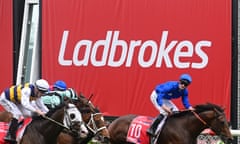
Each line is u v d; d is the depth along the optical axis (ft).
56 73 79.66
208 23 69.56
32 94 50.93
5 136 51.88
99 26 76.79
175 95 55.98
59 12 79.71
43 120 49.49
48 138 49.01
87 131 51.49
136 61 74.08
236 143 66.49
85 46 77.66
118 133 58.44
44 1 80.94
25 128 50.24
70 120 48.85
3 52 85.25
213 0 69.31
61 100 59.52
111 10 75.92
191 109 54.34
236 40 68.33
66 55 79.00
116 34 75.51
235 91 68.13
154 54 72.95
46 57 80.53
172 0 71.92
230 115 68.03
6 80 84.94
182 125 54.24
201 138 68.90
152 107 72.64
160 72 72.49
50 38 80.28
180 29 71.36
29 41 85.81
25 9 84.94
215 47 69.10
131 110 74.02
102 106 76.02
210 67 69.31
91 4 77.41
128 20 74.74
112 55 75.72
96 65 76.79
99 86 76.48
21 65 84.33
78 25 78.23
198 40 70.13
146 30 73.56
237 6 68.44
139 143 56.29
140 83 73.72
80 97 53.78
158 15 72.79
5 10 85.15
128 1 74.79
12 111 52.16
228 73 68.28
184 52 71.00
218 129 52.70
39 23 81.30
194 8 70.49
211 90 69.15
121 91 74.90
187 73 70.69
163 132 54.70
